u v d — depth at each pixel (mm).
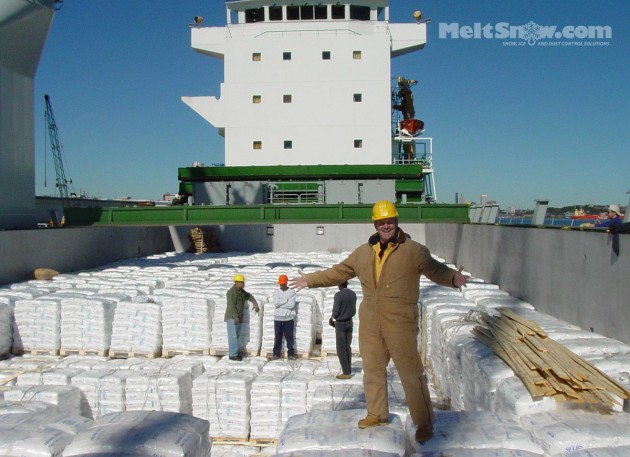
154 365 10039
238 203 22703
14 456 4832
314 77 24438
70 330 11484
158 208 18250
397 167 22750
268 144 24469
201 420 5566
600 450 4312
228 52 24641
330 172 22797
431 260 4512
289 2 25438
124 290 13539
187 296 12281
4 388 8461
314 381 8742
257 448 8633
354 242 29312
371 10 25812
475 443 4617
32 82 18000
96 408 8734
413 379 4574
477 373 6488
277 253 26656
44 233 17094
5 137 16609
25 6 16047
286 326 11297
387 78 24391
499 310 8469
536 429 4773
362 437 4668
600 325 8125
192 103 24656
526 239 11625
